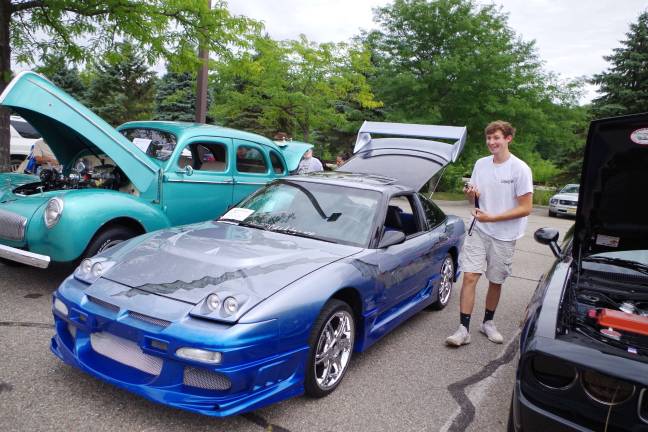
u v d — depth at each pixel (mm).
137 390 2516
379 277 3488
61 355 2914
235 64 8375
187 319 2500
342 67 16453
